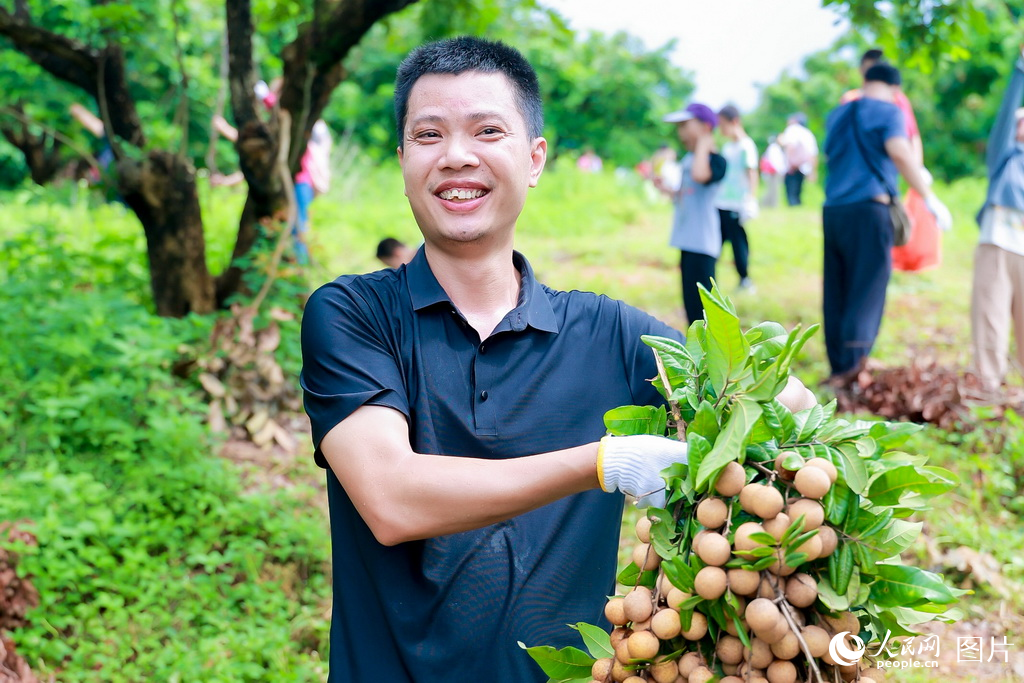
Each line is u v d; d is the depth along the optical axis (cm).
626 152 2444
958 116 2658
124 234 879
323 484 532
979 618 424
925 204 635
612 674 167
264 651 379
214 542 451
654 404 207
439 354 193
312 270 659
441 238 193
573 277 1066
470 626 184
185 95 655
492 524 182
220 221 891
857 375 617
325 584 441
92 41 693
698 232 749
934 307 953
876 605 158
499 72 194
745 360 159
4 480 464
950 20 611
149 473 480
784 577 152
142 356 518
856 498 155
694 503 161
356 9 600
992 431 548
